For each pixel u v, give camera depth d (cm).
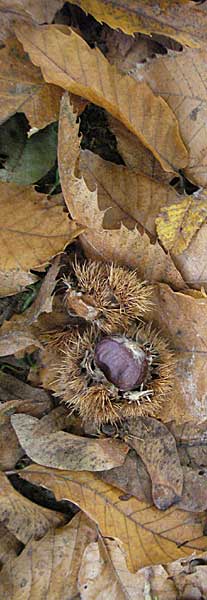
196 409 47
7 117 45
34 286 47
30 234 44
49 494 50
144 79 46
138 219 47
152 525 48
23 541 48
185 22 45
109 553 49
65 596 48
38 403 48
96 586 49
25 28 44
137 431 48
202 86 46
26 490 50
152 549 47
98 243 46
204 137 46
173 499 49
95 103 45
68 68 44
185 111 46
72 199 45
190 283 47
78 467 48
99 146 48
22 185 45
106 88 44
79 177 46
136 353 45
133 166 47
